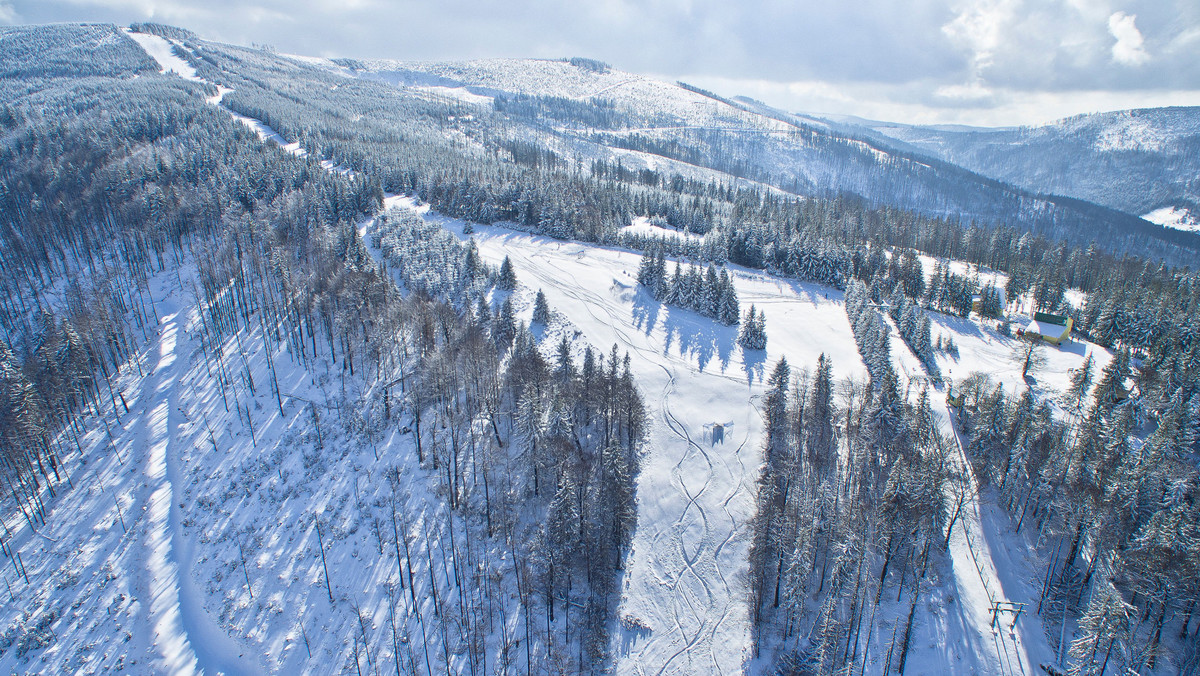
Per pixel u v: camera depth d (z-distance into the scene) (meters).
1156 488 63.03
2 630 59.03
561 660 57.66
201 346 103.31
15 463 71.69
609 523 65.88
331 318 97.50
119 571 65.19
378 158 194.25
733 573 65.81
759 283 138.00
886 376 80.81
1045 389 99.19
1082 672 54.28
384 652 57.38
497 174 187.12
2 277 126.56
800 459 75.06
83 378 87.38
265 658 57.00
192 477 76.81
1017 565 66.12
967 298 131.75
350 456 77.62
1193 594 54.69
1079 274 169.12
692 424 84.62
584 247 150.25
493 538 67.69
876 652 57.12
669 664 58.31
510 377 82.19
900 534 61.06
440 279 109.62
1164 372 93.88
